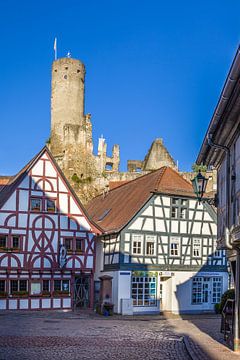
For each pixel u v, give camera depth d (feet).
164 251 110.73
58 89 225.15
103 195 146.10
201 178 51.29
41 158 109.70
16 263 104.37
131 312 103.76
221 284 115.34
